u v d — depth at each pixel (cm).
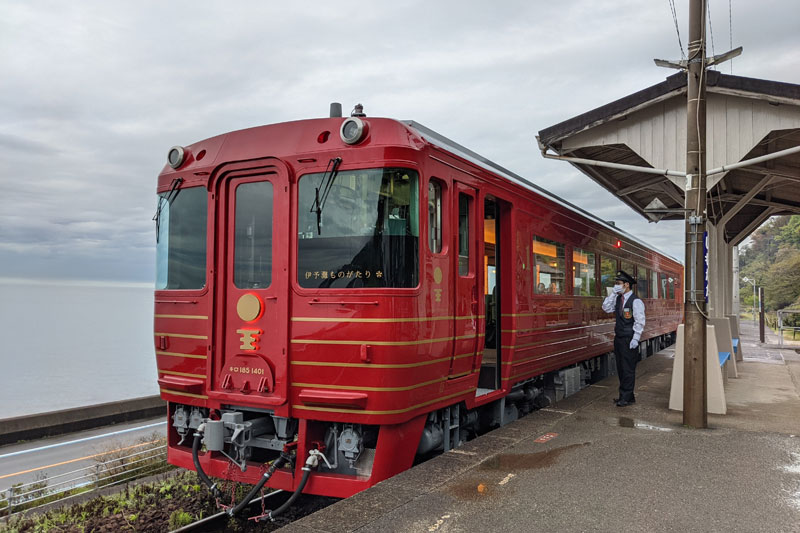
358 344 442
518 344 698
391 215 453
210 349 503
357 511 380
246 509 521
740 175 1008
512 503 395
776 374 1110
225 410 502
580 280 953
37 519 522
